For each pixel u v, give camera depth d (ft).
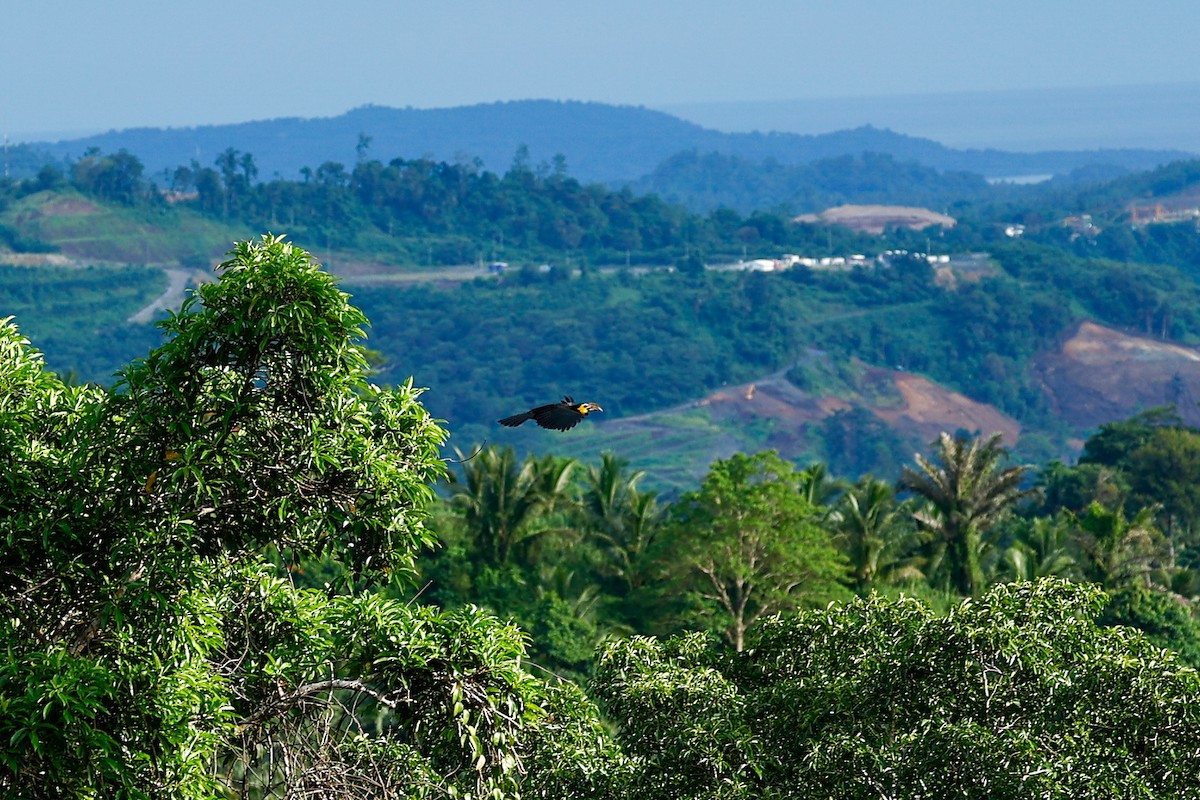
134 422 132.46
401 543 152.35
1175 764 191.21
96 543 137.39
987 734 189.57
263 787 157.89
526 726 163.94
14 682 127.65
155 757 132.87
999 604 215.10
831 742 199.82
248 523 146.00
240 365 137.80
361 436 147.02
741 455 643.45
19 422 138.31
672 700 222.69
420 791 157.69
